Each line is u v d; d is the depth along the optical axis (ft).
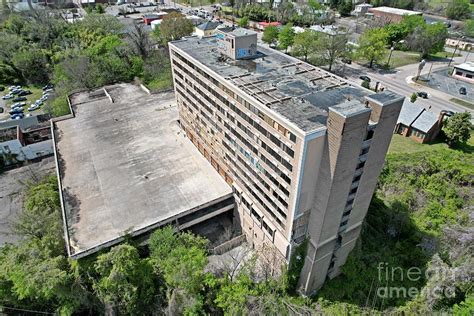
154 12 594.65
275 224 153.17
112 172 196.34
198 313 136.46
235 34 175.63
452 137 241.14
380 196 206.69
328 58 377.09
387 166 217.97
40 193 181.88
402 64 401.08
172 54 204.44
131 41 395.55
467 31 490.08
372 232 183.11
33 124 278.46
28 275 132.26
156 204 174.91
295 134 117.29
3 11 508.53
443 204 197.98
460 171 212.43
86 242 153.07
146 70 337.31
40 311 146.92
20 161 244.63
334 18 557.74
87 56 340.39
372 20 520.01
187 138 227.20
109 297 136.36
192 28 410.72
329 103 135.44
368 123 116.88
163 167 200.85
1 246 175.52
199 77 178.09
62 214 167.12
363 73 373.20
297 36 388.98
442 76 364.17
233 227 196.65
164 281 145.59
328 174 122.01
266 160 142.51
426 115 255.50
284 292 155.74
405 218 184.85
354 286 161.07
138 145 220.02
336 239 147.54
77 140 224.94
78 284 138.21
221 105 165.07
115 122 245.86
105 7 634.02
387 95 122.83
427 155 229.25
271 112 126.82
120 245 142.51
